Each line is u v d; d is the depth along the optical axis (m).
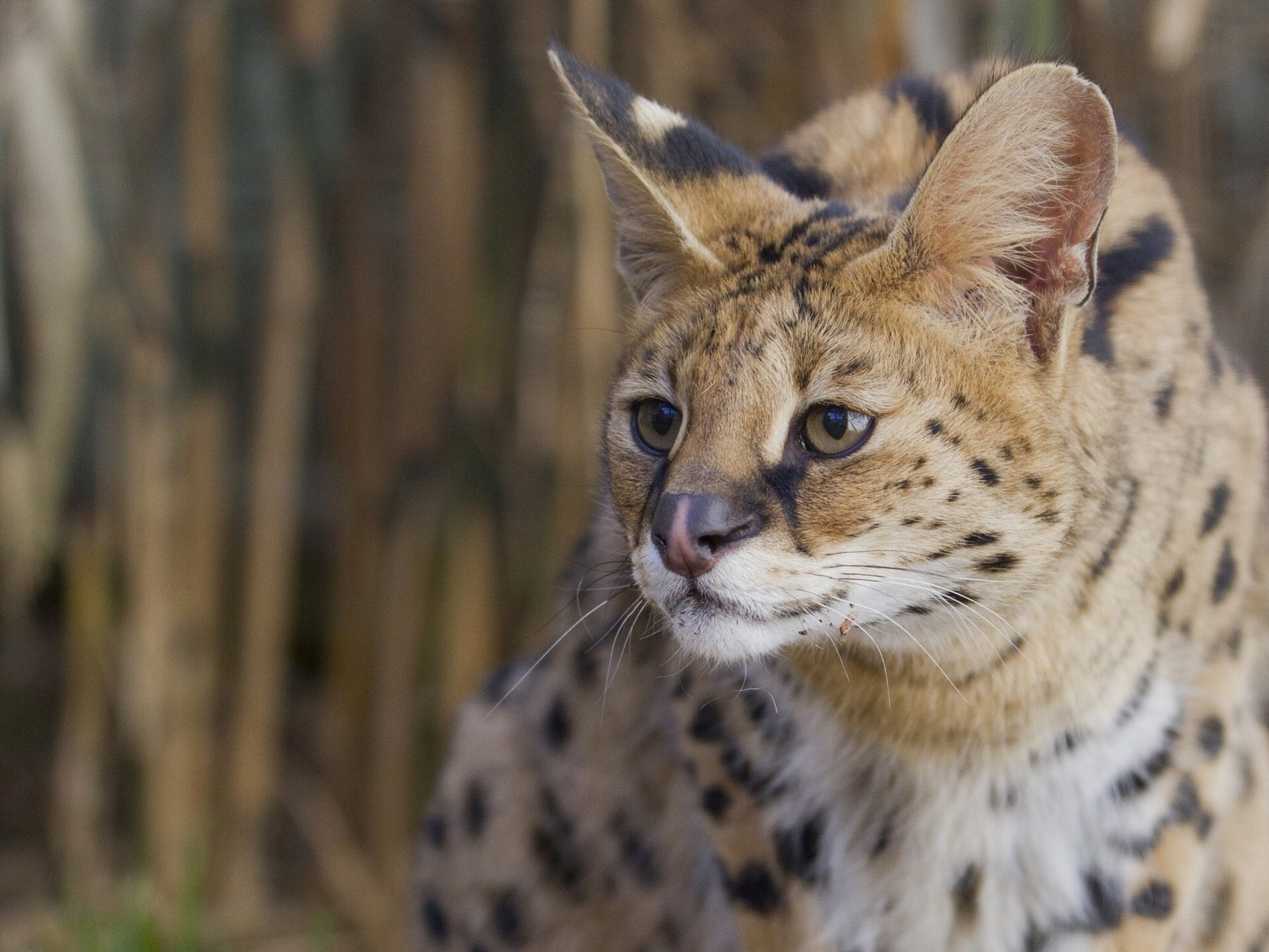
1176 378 5.36
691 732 5.85
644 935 6.67
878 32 8.09
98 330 9.90
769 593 4.80
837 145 6.05
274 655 10.35
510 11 9.28
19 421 9.45
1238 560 5.77
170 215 10.45
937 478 4.85
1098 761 5.45
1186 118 9.51
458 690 10.00
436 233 9.61
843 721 5.58
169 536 10.03
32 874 11.04
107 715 10.84
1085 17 8.85
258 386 10.12
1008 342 4.94
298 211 9.87
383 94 9.84
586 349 9.12
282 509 10.22
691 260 5.23
